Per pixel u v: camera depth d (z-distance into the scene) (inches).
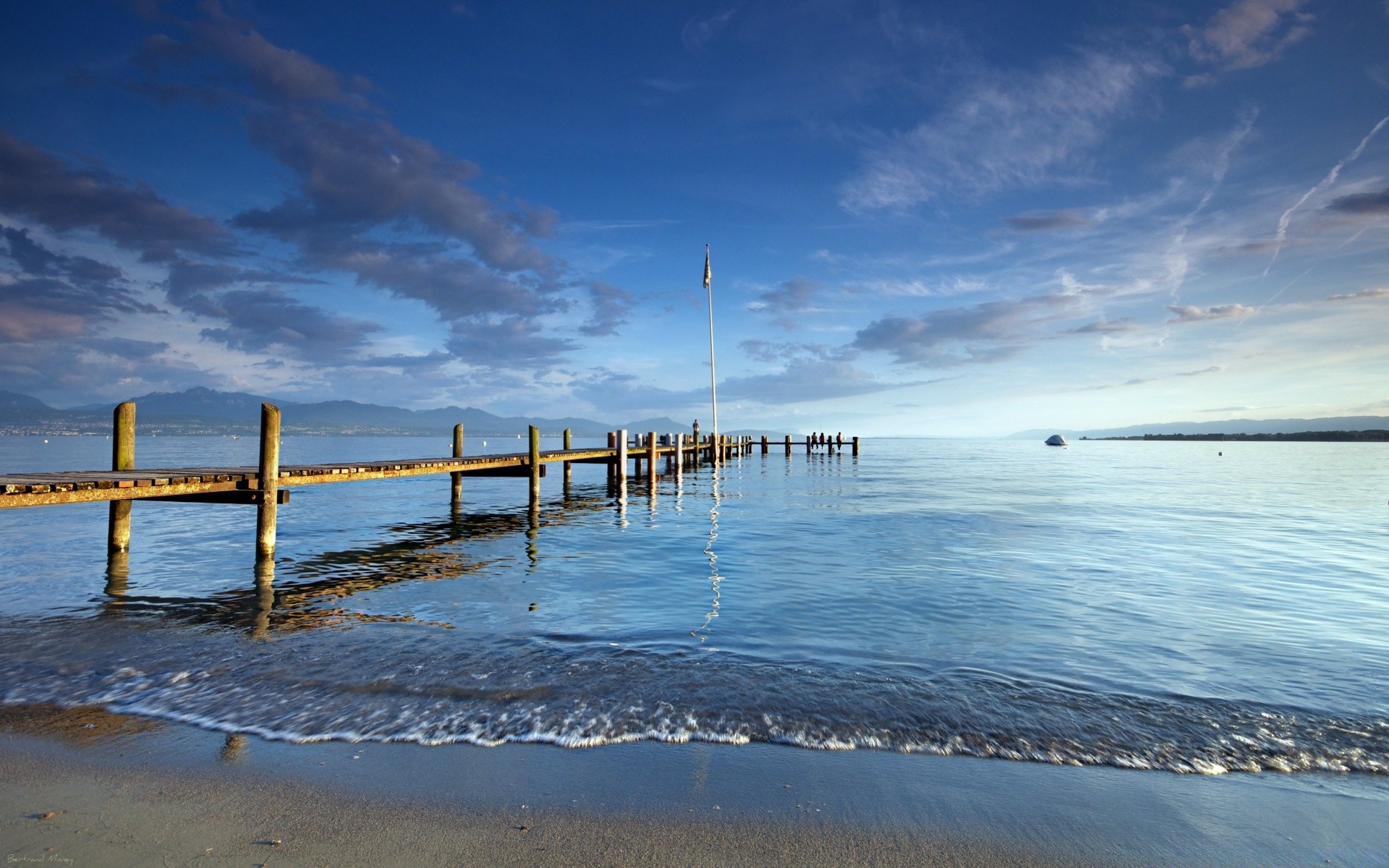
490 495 1007.6
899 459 2623.0
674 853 132.9
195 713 201.6
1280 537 593.6
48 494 346.9
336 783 159.8
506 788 158.1
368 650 264.1
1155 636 287.0
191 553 508.4
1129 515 763.4
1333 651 265.9
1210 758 176.1
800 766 170.1
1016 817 147.5
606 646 269.6
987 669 242.8
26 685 225.5
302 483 497.4
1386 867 130.3
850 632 291.6
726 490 1093.8
